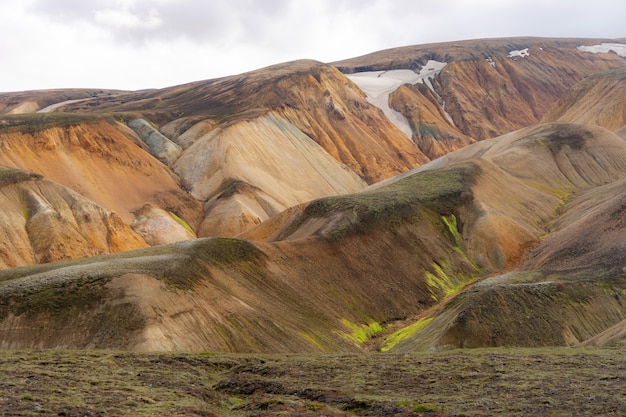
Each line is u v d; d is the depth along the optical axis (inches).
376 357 2096.5
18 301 2362.2
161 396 1432.1
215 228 5762.8
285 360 2055.9
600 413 1220.5
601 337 2357.3
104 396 1355.8
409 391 1536.7
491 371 1733.5
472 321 2529.5
